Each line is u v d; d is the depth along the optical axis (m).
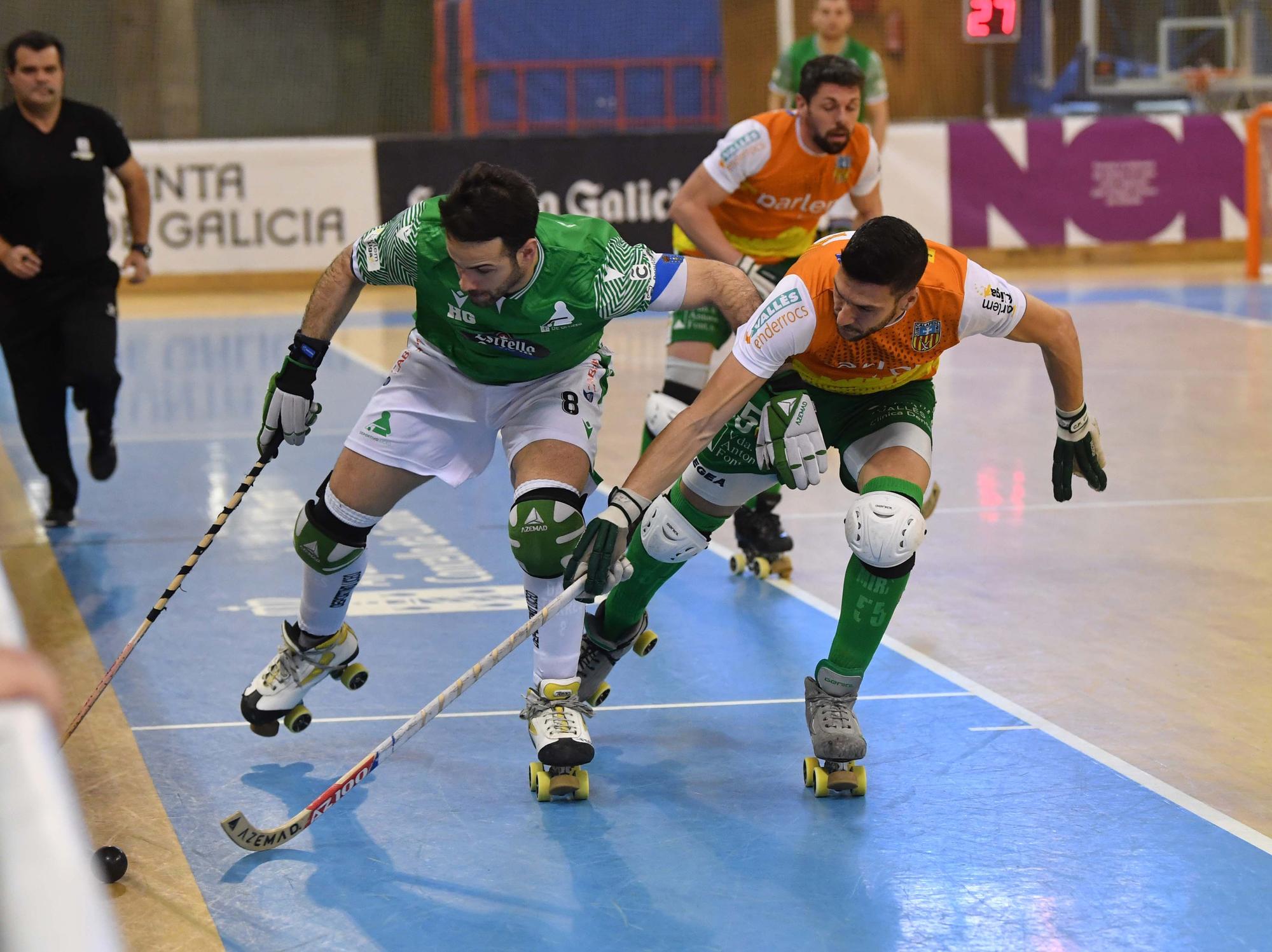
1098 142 23.22
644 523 5.41
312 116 25.66
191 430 12.44
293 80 25.53
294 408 5.20
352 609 7.40
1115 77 25.36
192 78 25.19
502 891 4.36
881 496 4.85
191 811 4.96
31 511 9.75
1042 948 3.96
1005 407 13.05
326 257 21.92
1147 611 7.16
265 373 15.27
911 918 4.14
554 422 5.11
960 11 26.48
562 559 4.93
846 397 5.42
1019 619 7.07
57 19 24.67
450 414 5.17
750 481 5.32
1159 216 23.56
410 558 8.45
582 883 4.41
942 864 4.50
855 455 5.33
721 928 4.10
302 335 5.13
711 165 8.07
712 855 4.60
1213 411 12.52
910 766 5.31
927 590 7.60
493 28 25.30
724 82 25.73
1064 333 5.15
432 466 5.17
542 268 4.75
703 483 5.33
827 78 7.74
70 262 8.86
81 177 8.81
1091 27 25.47
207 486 10.36
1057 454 5.52
